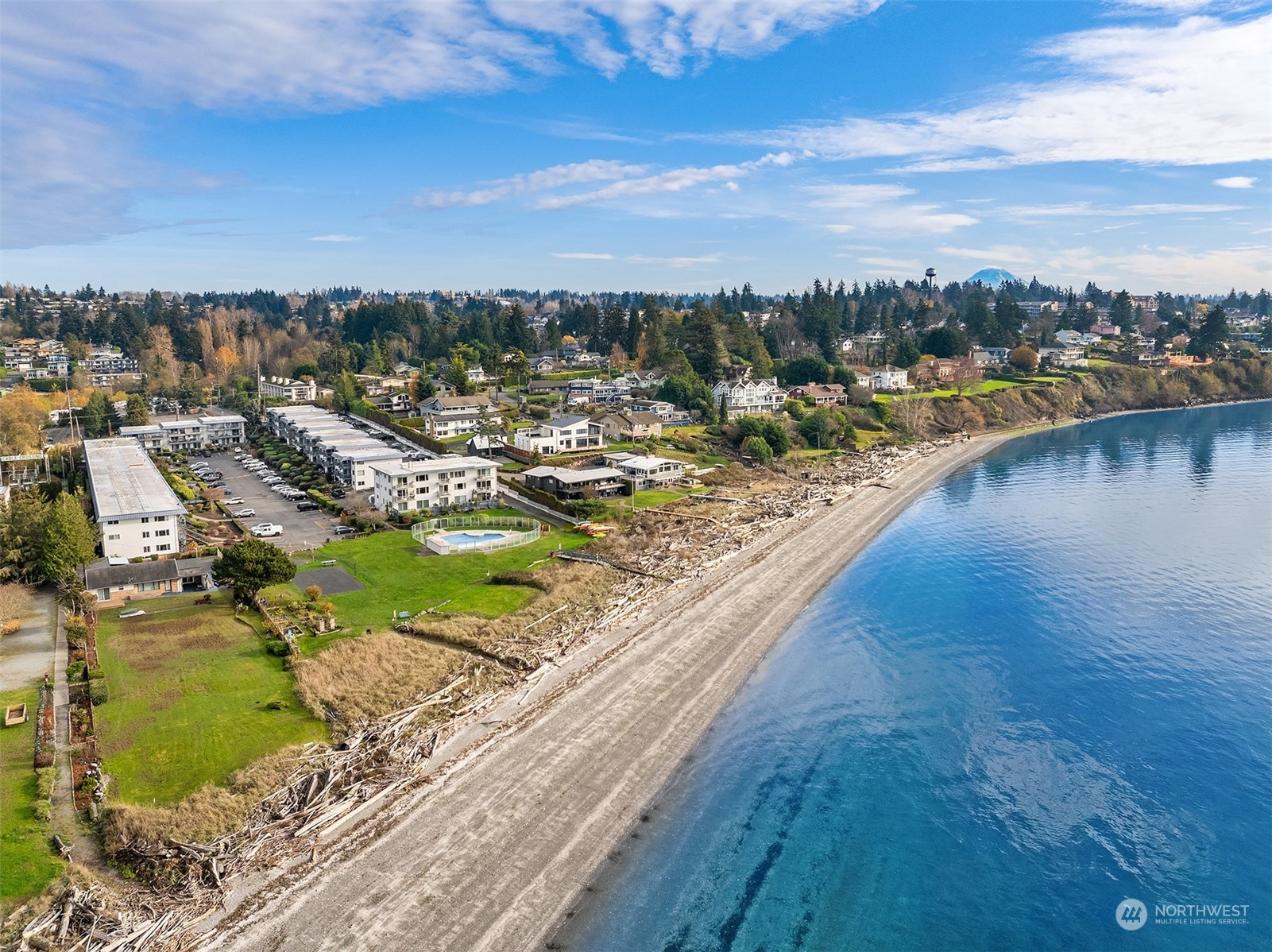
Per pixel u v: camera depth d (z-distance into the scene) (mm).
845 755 52719
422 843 42000
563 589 76500
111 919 35406
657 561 86938
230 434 162750
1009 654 67625
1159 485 132250
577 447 141000
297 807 43781
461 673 59656
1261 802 47750
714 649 66938
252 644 63594
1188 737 54656
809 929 38219
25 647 62688
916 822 46125
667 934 37469
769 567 87688
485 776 47938
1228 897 40500
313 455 140125
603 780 48531
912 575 87312
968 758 52469
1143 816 46719
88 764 46281
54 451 133000
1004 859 43344
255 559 69562
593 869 41250
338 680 57344
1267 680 62312
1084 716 57625
